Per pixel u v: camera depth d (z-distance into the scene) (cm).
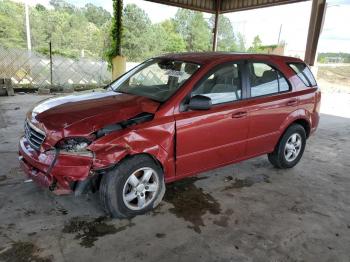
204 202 337
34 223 280
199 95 305
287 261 248
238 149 365
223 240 271
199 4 1421
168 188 365
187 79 322
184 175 327
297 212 326
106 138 263
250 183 393
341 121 808
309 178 420
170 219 299
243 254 254
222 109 334
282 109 399
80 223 284
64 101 320
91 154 259
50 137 267
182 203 331
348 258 256
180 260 243
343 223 310
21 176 371
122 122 276
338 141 617
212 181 393
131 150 274
